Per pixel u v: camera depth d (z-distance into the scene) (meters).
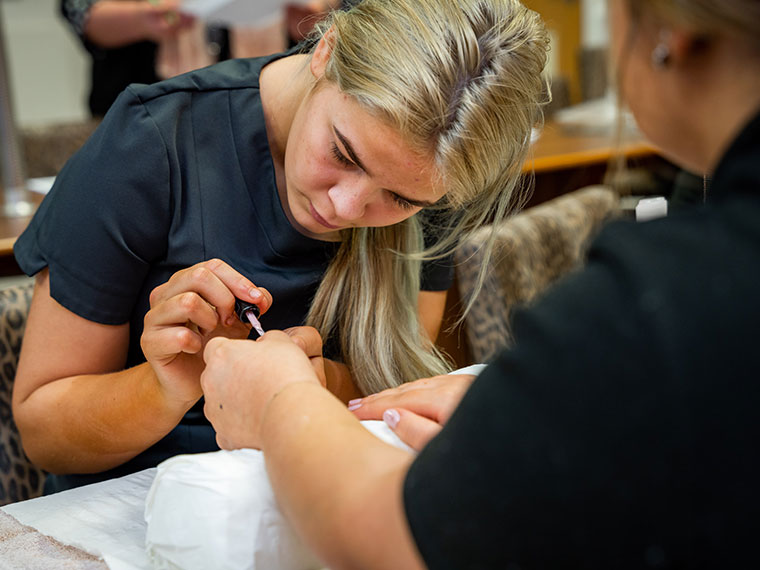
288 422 0.63
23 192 2.02
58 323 1.05
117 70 2.70
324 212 0.95
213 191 1.09
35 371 1.07
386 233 1.14
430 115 0.84
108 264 1.04
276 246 1.12
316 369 0.96
